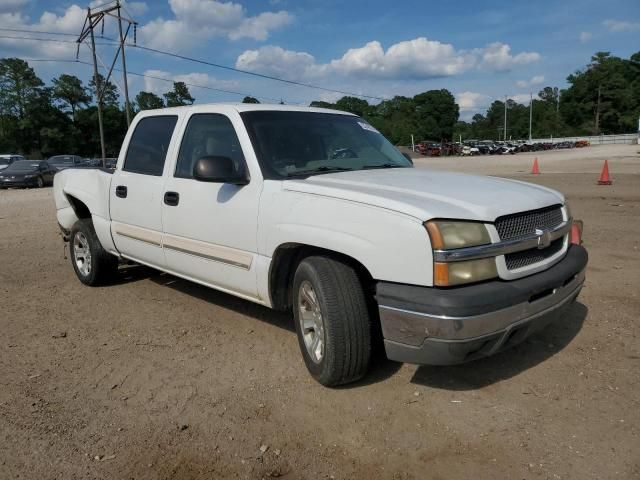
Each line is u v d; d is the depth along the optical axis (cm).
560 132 13288
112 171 587
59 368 426
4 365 432
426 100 13775
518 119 14050
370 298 369
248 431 333
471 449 309
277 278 414
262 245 407
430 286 318
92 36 3741
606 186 1606
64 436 331
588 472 286
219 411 357
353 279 359
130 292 621
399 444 317
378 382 388
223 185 441
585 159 3725
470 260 320
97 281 639
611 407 345
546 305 349
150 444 322
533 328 348
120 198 558
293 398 370
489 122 15100
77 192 635
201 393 381
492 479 284
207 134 474
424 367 408
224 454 311
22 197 2005
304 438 325
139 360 438
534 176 2133
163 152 518
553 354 422
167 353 449
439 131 13750
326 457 307
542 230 355
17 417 353
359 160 466
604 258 700
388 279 332
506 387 375
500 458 301
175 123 512
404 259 324
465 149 6738
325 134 472
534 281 338
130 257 572
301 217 377
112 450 316
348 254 348
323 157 448
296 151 439
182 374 411
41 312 560
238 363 427
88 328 511
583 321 485
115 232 575
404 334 326
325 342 361
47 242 967
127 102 3756
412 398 365
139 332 498
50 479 291
